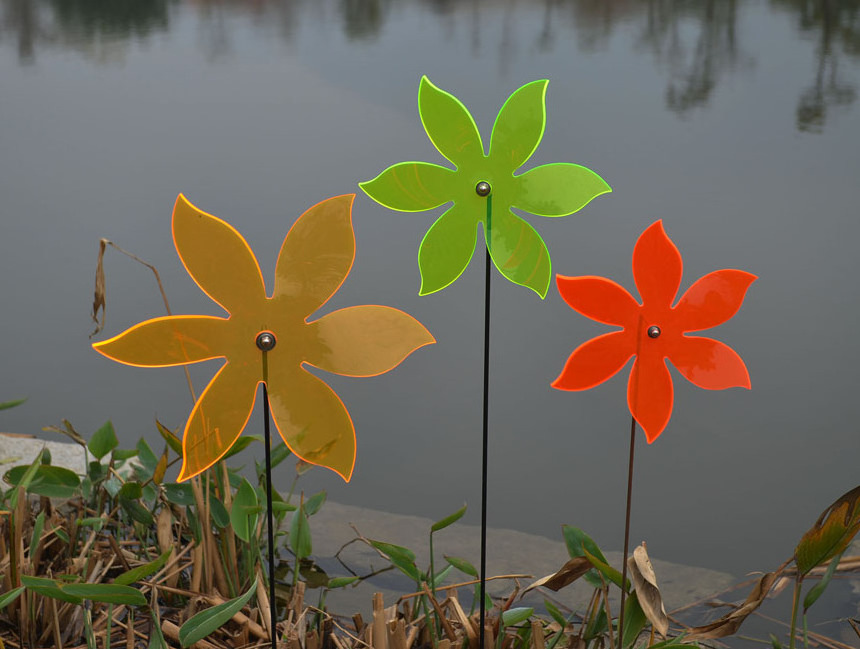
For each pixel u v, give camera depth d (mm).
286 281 1532
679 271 1585
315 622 1796
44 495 1815
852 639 1840
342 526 2068
